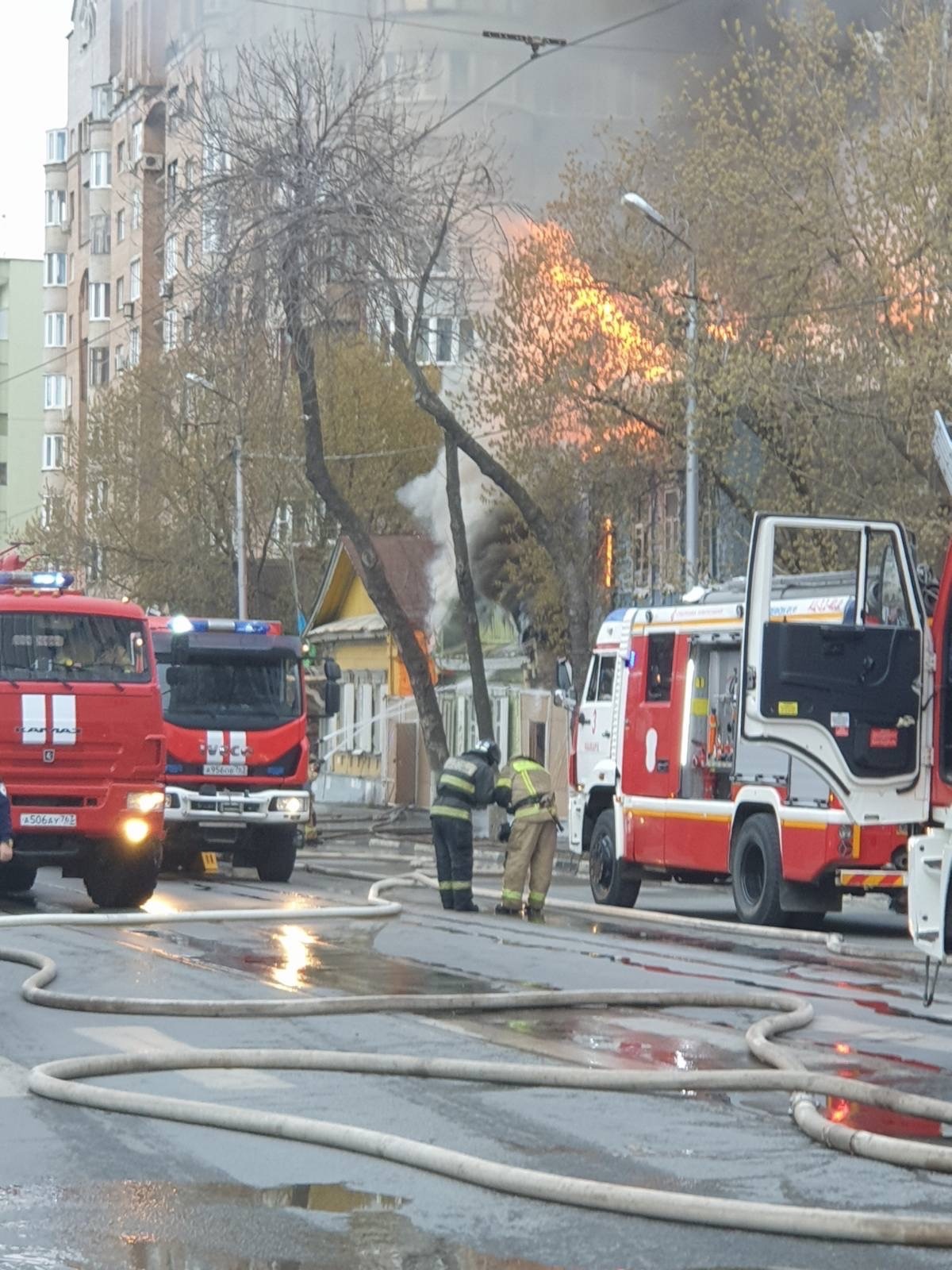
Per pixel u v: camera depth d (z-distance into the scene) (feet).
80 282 298.35
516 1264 19.79
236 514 160.86
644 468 112.06
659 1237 20.75
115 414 183.52
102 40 286.87
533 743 135.13
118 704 63.62
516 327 110.73
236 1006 37.32
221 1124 26.11
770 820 60.85
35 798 62.95
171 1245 20.35
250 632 84.48
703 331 96.78
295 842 85.05
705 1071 30.17
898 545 45.52
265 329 101.30
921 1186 23.27
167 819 82.23
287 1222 21.30
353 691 180.04
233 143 100.22
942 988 44.88
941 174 87.30
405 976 44.34
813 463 94.48
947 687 36.73
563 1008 38.99
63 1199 22.30
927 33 90.22
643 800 68.28
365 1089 29.22
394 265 100.48
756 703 41.14
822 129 94.63
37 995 38.93
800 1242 20.63
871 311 89.81
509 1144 25.41
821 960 51.11
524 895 71.41
